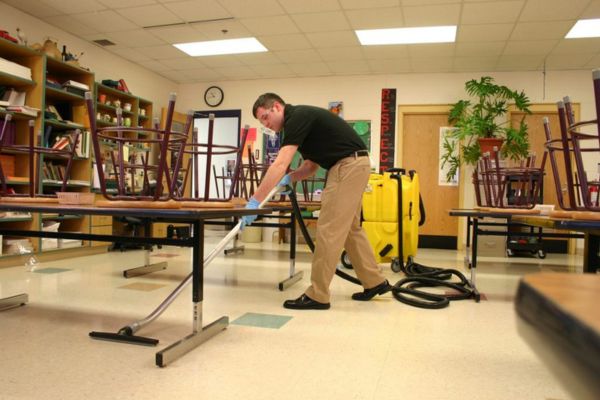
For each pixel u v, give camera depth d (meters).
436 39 5.15
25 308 2.41
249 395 1.36
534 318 0.22
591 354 0.15
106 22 4.93
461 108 6.00
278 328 2.10
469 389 1.45
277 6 4.46
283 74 6.75
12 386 1.40
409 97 6.50
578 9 4.27
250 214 1.82
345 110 6.70
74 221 4.68
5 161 4.08
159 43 5.57
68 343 1.83
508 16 4.47
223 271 3.81
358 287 3.18
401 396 1.38
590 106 6.00
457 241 6.39
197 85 7.36
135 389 1.39
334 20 4.74
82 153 4.70
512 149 5.71
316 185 6.46
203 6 4.50
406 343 1.91
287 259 4.62
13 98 4.10
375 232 3.96
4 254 3.78
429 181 6.55
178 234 5.68
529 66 5.97
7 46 3.96
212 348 1.79
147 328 2.05
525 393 1.42
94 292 2.85
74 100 4.87
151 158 6.09
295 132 2.31
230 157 7.10
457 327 2.18
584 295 0.21
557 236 3.18
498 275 3.93
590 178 5.82
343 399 1.35
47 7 4.55
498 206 2.91
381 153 6.55
